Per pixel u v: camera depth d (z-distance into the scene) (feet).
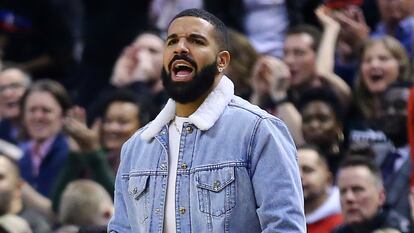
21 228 52.29
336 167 57.62
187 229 32.94
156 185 33.40
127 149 34.35
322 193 53.06
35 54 81.25
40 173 63.82
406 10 67.21
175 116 33.83
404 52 61.00
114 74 71.92
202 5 76.59
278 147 32.71
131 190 33.76
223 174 32.73
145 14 78.89
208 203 32.73
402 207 53.36
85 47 79.05
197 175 32.94
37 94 64.80
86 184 52.13
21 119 68.18
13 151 65.05
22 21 81.15
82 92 78.07
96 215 51.44
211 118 33.22
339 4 68.13
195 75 32.89
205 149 33.12
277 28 72.90
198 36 32.94
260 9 73.10
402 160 55.62
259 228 32.86
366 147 55.31
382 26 68.44
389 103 57.52
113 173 60.23
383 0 67.51
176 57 32.91
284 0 73.15
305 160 53.01
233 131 33.04
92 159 58.44
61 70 81.46
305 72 63.87
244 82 63.36
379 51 60.70
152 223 33.30
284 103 59.72
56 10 81.87
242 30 73.36
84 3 80.28
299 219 32.42
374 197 50.65
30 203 60.18
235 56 63.62
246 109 33.30
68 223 51.52
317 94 58.29
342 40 66.90
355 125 59.00
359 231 50.60
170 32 33.14
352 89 63.72
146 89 67.05
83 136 58.65
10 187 56.08
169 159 33.50
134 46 69.26
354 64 66.08
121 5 79.00
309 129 57.98
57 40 82.12
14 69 70.69
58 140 64.49
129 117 60.39
